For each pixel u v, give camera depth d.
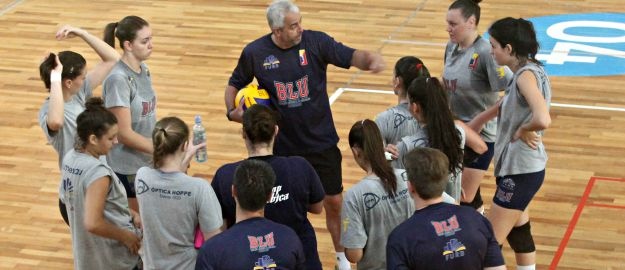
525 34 8.68
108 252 8.16
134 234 8.18
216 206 7.42
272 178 6.68
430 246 6.36
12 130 14.00
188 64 16.61
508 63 8.87
